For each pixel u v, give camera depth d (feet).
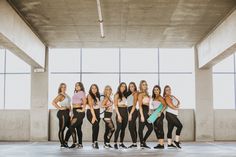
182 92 59.31
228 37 38.73
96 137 37.47
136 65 59.98
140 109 36.81
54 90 58.29
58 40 51.11
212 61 47.67
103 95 39.65
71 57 59.77
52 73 57.41
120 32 46.80
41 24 42.65
